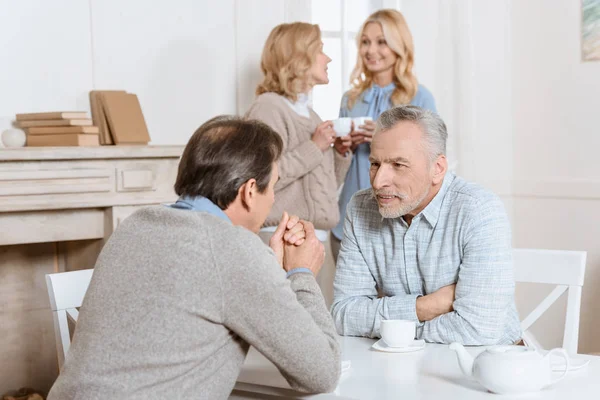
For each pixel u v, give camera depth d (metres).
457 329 1.86
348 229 2.10
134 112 2.97
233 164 1.46
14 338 2.97
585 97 4.05
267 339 1.39
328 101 3.87
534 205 4.27
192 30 3.41
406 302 1.94
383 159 1.90
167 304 1.36
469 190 1.96
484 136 4.29
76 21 3.09
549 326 4.22
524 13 4.26
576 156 4.10
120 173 2.77
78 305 2.03
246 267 1.37
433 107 3.41
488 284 1.89
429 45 4.17
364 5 3.97
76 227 2.74
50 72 3.04
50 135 2.81
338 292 2.09
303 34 3.03
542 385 1.42
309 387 1.44
